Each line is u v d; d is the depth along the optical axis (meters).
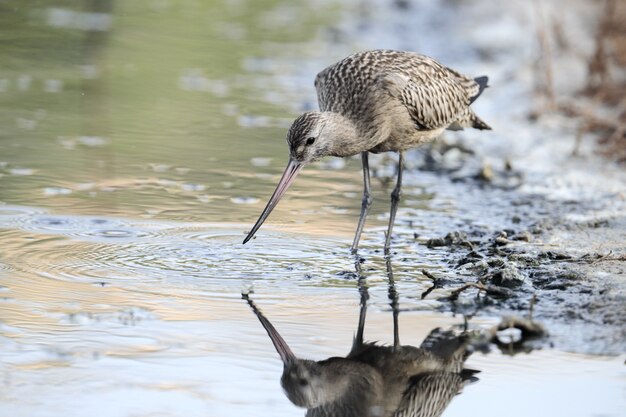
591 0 22.27
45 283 9.88
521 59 20.09
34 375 7.98
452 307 9.49
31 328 8.83
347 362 8.41
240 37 22.25
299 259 10.84
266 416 7.41
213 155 14.68
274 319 9.17
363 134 11.33
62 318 9.05
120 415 7.38
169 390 7.78
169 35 21.98
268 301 9.62
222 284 10.03
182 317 9.17
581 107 16.67
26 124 15.66
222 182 13.50
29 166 13.72
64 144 14.79
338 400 7.87
